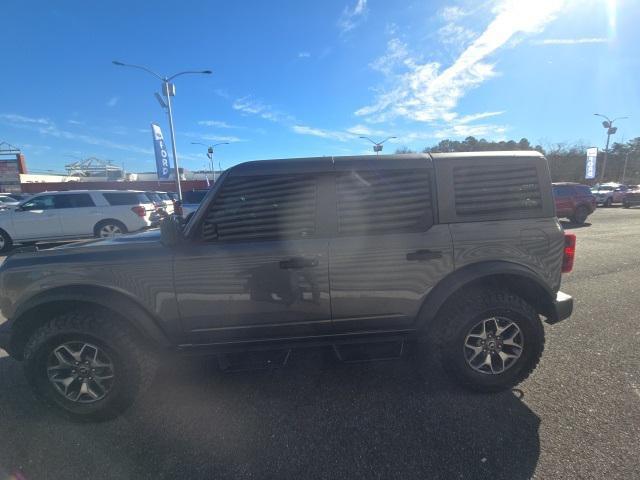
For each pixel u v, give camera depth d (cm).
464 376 275
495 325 275
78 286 255
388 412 263
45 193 1062
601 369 313
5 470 216
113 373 255
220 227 262
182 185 4925
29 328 263
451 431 241
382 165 271
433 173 273
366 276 266
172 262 256
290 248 260
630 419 247
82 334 248
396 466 212
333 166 267
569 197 1518
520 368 278
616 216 1886
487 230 274
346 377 312
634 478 198
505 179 279
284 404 276
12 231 1021
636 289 536
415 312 275
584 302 482
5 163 5494
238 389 298
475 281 280
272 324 268
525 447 224
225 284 259
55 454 229
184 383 309
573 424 244
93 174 8744
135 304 256
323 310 268
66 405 257
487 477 202
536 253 278
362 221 267
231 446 233
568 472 204
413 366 327
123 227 1098
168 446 234
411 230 270
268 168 265
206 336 267
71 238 1062
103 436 245
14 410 275
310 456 222
